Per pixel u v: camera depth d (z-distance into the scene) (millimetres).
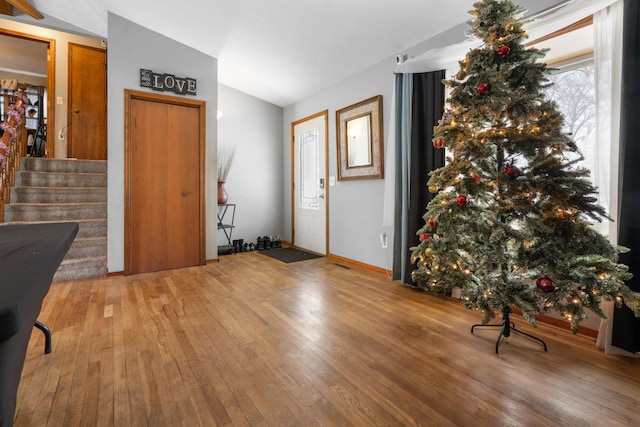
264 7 2990
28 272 703
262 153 5359
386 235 3547
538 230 1602
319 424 1266
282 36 3426
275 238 5500
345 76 4051
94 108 4914
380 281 3287
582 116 2244
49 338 1797
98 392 1451
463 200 1781
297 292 2928
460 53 2541
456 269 1996
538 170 1675
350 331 2115
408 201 3057
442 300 2725
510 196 1704
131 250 3537
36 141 5391
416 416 1312
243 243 5082
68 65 4734
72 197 3852
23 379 1539
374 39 3152
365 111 3740
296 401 1402
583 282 1534
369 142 3701
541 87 1729
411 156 2969
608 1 1764
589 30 1990
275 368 1665
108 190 3396
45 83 6164
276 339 1993
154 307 2531
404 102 3041
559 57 2320
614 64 1773
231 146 5020
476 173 1842
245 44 3709
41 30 4547
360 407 1365
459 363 1726
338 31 3137
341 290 2988
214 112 4074
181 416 1304
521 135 1664
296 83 4512
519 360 1757
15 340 584
